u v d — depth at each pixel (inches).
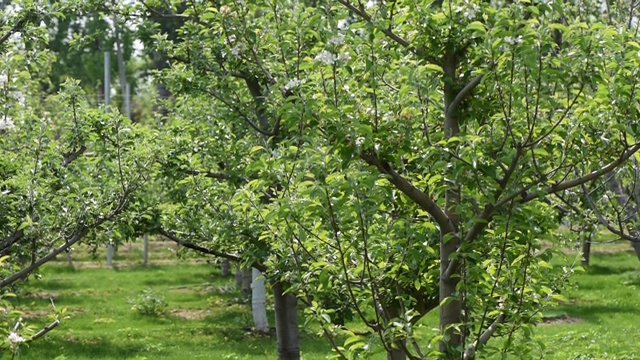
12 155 346.3
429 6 238.2
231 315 904.9
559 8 209.9
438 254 260.4
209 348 725.3
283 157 227.0
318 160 215.6
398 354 290.5
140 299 929.5
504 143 218.7
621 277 1127.0
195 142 446.9
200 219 446.3
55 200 319.6
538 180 222.7
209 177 443.8
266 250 382.6
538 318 237.8
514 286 237.5
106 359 673.6
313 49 260.4
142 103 1980.8
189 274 1282.0
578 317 849.5
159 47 438.3
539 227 238.1
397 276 254.8
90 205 321.4
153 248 1683.1
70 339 751.1
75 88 361.4
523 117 224.4
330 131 217.5
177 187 429.7
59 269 1318.9
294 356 480.4
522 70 215.0
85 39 458.6
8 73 266.8
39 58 350.9
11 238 319.6
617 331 765.9
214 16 294.5
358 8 251.1
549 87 229.1
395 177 229.6
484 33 217.5
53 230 319.9
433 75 245.0
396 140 222.8
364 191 213.2
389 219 259.0
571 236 387.2
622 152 235.9
